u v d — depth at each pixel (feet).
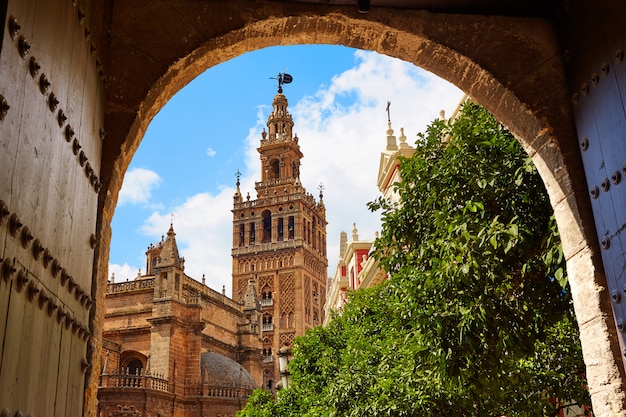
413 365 43.42
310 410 70.13
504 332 30.22
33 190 11.68
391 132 124.16
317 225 376.48
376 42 21.08
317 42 21.08
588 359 17.81
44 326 12.28
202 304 232.12
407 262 38.52
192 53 19.38
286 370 67.46
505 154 32.27
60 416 13.47
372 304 66.39
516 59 20.45
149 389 184.65
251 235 358.84
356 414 48.93
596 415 17.38
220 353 236.22
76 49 14.96
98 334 16.70
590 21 18.40
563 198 19.17
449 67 21.13
